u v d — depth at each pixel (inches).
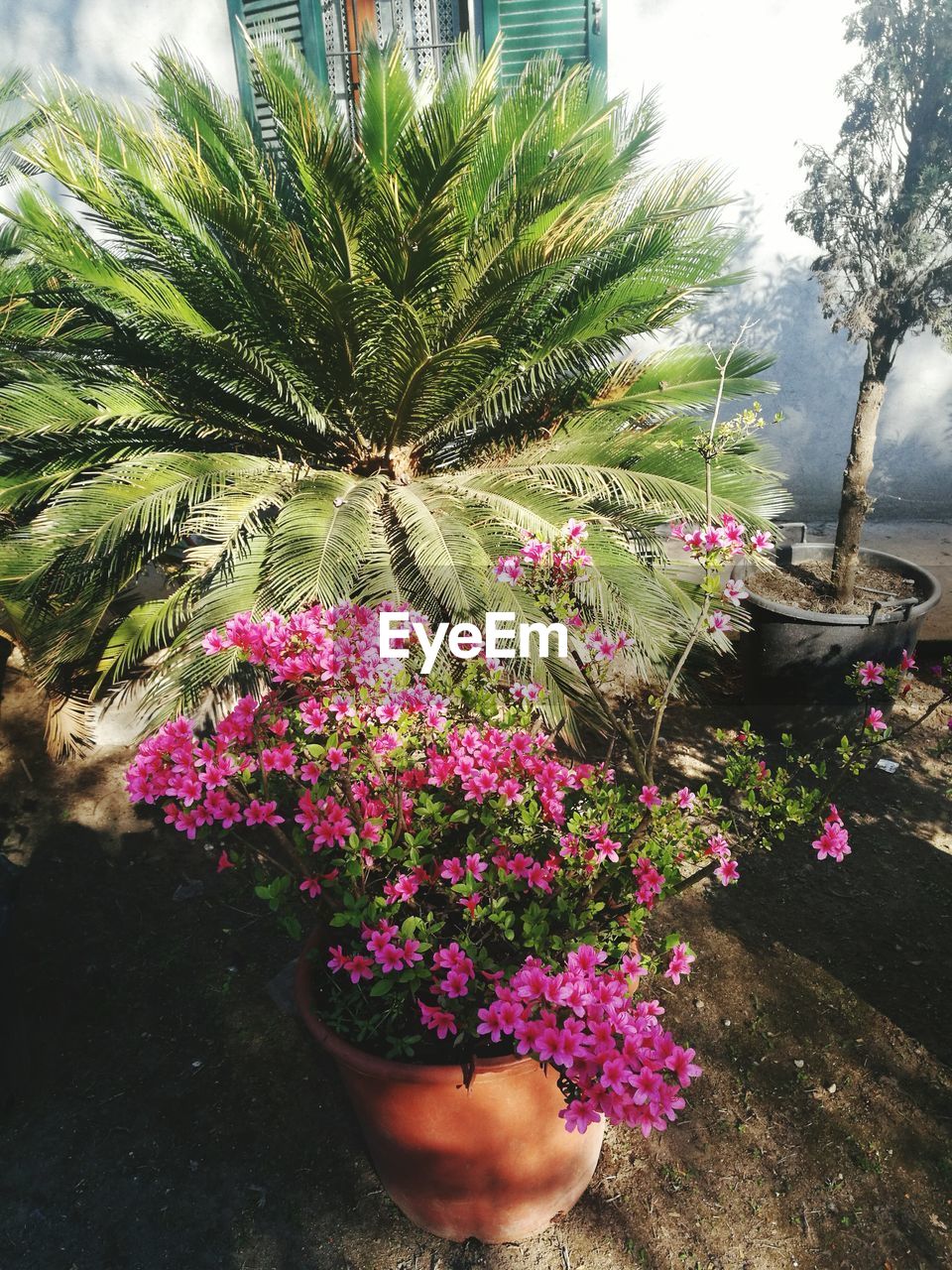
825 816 73.2
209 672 113.4
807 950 106.9
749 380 140.9
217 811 63.3
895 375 219.9
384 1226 78.5
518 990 54.7
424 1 191.2
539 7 187.9
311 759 68.7
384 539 129.1
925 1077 89.8
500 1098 65.0
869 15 131.6
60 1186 83.2
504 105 132.2
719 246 137.0
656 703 81.7
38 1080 94.2
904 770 142.1
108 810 138.8
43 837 133.5
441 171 113.7
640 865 66.1
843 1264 73.9
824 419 225.1
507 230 125.6
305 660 70.2
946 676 105.8
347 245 124.6
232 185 132.4
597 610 115.9
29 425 125.7
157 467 126.6
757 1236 76.2
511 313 138.0
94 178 122.9
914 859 122.6
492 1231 75.5
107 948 112.0
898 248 132.6
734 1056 93.0
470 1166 69.7
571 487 138.3
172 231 131.1
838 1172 81.0
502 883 65.4
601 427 145.2
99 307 142.6
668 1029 96.3
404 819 71.1
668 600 122.8
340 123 121.7
